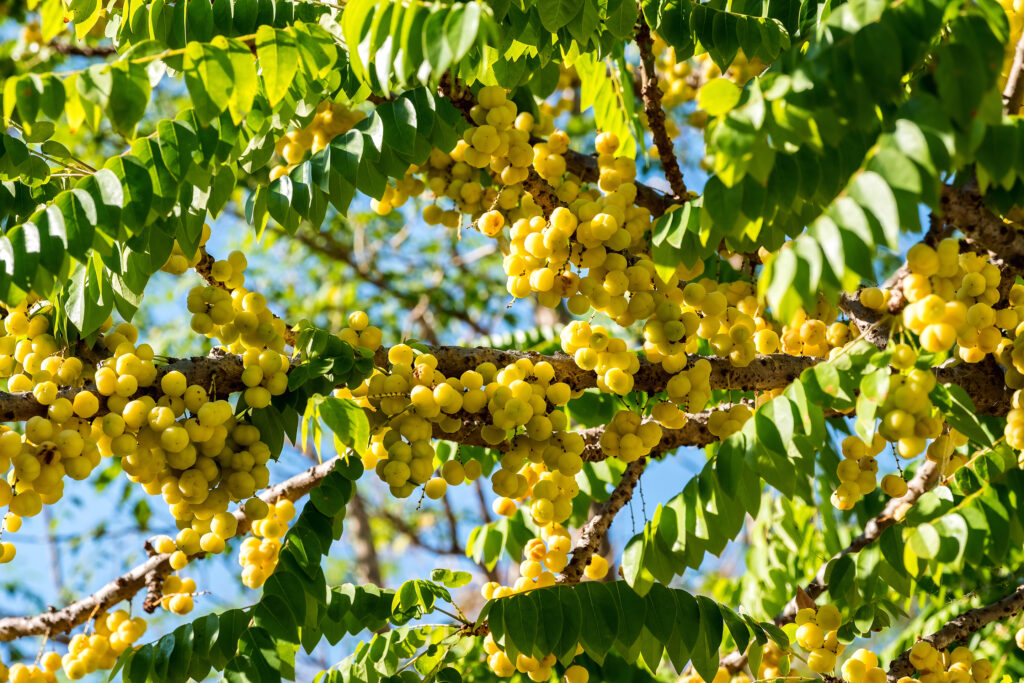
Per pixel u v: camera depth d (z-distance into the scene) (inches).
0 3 283.7
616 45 153.9
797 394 94.1
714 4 139.7
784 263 75.6
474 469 117.0
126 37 127.5
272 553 139.3
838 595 119.3
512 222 128.5
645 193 138.5
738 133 76.0
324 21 123.5
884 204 72.1
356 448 108.3
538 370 111.2
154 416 96.9
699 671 110.2
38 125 115.7
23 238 90.4
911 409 89.0
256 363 107.1
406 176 135.3
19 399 96.0
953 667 118.4
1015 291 109.6
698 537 100.3
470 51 111.9
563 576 122.0
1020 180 91.8
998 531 102.0
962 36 74.9
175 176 93.0
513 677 119.3
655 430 109.3
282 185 110.6
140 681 111.3
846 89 77.6
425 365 108.4
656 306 108.0
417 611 123.5
